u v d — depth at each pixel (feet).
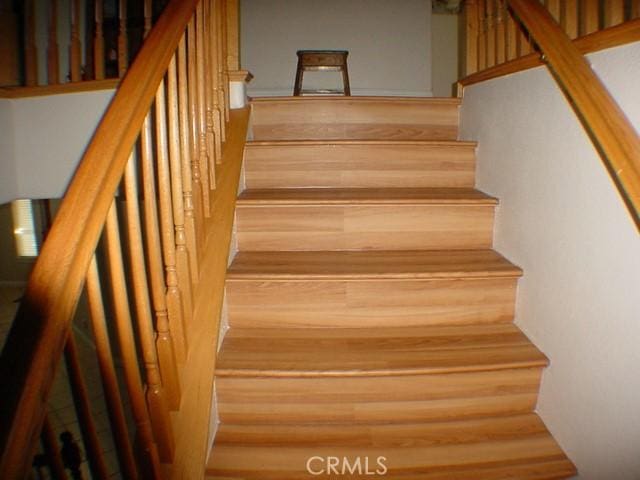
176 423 3.84
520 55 5.82
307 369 4.43
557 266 4.39
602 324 3.68
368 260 5.47
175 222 4.12
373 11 12.42
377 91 12.59
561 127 4.30
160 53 3.38
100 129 2.78
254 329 5.16
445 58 16.11
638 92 3.23
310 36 12.39
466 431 4.57
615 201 3.50
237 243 5.82
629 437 3.41
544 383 4.65
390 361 4.58
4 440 1.79
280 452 4.31
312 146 6.55
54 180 6.26
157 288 3.65
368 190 6.49
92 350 11.49
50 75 6.27
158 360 3.78
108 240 2.84
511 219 5.42
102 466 2.83
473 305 5.24
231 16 6.86
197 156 4.71
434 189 6.63
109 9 9.62
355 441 4.45
